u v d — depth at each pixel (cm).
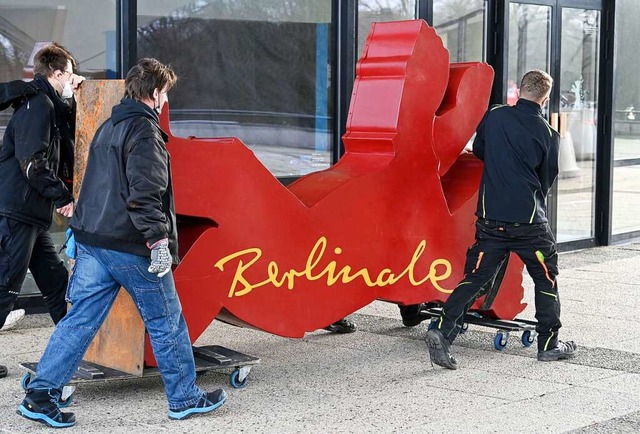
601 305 877
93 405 561
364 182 657
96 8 823
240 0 902
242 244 600
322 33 957
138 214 495
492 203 653
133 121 507
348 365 662
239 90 907
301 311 630
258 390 596
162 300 520
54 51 621
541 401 575
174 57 866
